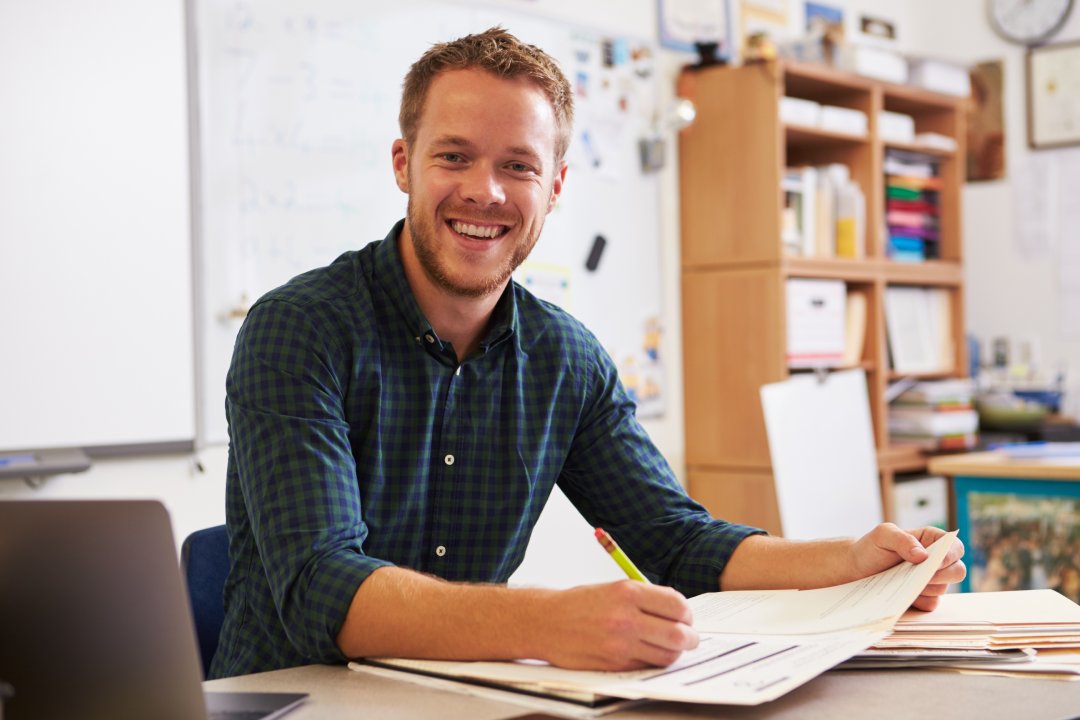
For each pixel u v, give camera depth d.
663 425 3.58
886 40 4.54
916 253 4.00
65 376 2.32
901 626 1.11
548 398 1.48
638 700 0.92
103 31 2.38
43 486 2.32
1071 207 4.37
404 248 1.41
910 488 3.79
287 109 2.70
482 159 1.33
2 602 0.83
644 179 3.55
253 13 2.63
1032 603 1.21
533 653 0.98
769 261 3.45
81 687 0.83
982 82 4.55
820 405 3.39
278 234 2.68
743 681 0.91
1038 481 2.86
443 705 0.92
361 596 1.06
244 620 1.32
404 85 1.41
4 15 2.26
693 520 1.44
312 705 0.93
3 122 2.26
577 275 3.34
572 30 3.35
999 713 0.89
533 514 1.49
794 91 3.78
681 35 3.67
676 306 3.63
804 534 3.24
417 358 1.39
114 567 0.83
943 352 4.13
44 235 2.30
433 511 1.41
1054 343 4.40
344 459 1.21
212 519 2.56
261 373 1.24
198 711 0.83
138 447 2.42
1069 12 4.36
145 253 2.43
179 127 2.48
